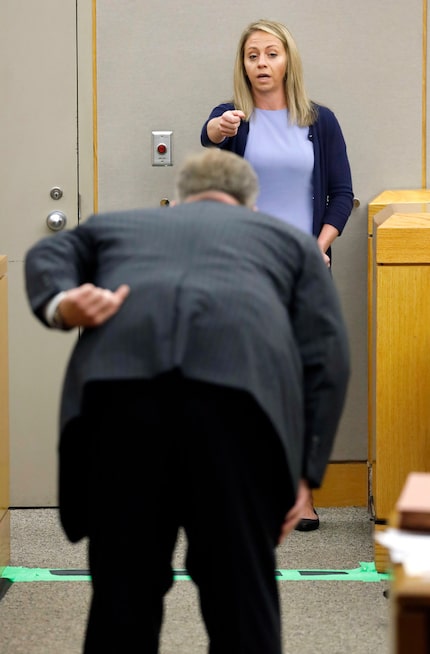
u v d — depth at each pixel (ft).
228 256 17.25
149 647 17.60
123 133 33.81
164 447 16.72
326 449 17.69
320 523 32.94
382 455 27.71
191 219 17.79
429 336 27.37
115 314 16.80
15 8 33.35
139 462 16.76
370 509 32.94
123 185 33.99
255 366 16.42
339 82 33.81
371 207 31.94
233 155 19.20
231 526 16.62
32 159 33.81
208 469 16.52
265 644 16.84
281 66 31.35
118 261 17.48
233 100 32.12
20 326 34.22
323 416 17.57
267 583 17.20
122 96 33.71
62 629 24.72
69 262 17.74
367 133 34.01
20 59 33.50
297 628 24.72
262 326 16.66
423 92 33.88
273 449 16.79
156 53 33.60
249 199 19.02
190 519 17.26
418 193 33.24
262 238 17.67
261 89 31.37
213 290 16.76
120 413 16.67
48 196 33.94
